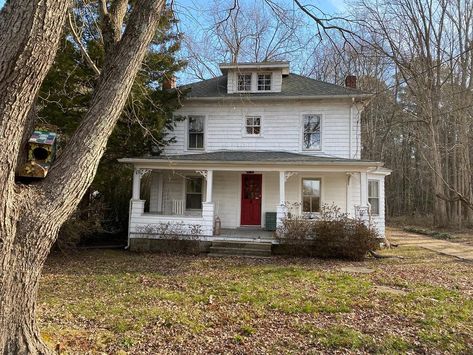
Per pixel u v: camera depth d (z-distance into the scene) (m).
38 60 2.55
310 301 6.34
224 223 14.91
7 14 2.49
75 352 4.00
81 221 11.70
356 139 14.36
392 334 4.83
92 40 10.02
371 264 10.45
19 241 2.78
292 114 14.91
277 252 12.02
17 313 2.88
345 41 6.82
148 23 3.41
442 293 6.99
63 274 8.62
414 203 34.44
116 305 6.01
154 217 12.67
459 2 21.22
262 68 15.27
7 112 2.51
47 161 3.48
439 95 22.20
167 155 14.45
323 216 12.20
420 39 21.31
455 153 23.41
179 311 5.71
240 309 5.89
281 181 12.52
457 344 4.55
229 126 15.25
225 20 7.46
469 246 14.44
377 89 26.72
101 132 3.18
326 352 4.30
